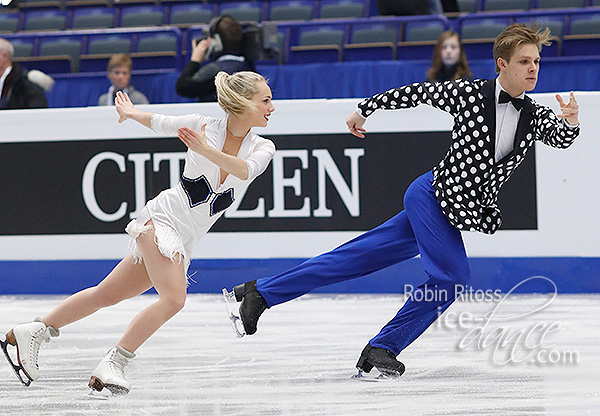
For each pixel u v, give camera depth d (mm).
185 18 34562
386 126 20203
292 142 20562
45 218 21625
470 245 20094
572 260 19719
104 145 21266
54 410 10258
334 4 33750
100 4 37031
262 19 34312
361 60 28609
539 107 11672
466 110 11359
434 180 11867
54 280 21656
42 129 21484
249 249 20859
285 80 26031
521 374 11797
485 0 32969
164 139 21000
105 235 21359
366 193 20328
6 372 12633
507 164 11406
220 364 12867
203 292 21141
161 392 11117
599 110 19438
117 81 24859
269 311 18234
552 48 27703
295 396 10758
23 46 32031
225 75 11117
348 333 15367
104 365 10836
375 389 11070
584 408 9852
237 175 10570
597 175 19547
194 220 11258
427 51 27938
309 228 20578
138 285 11609
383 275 20750
